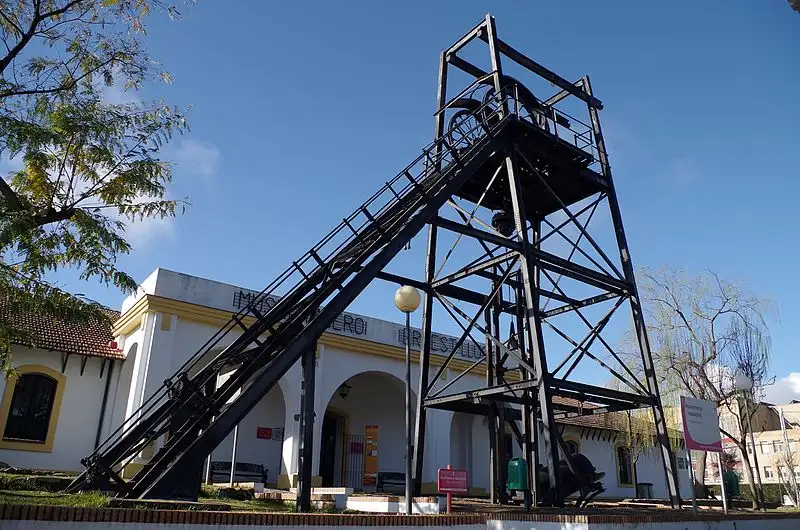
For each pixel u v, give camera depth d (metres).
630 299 17.34
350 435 28.83
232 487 16.69
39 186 11.40
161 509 8.16
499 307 18.17
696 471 32.78
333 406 28.64
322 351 24.53
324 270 13.27
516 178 15.70
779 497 44.47
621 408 16.98
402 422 30.11
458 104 17.86
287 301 13.45
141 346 20.50
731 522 15.48
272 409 26.44
